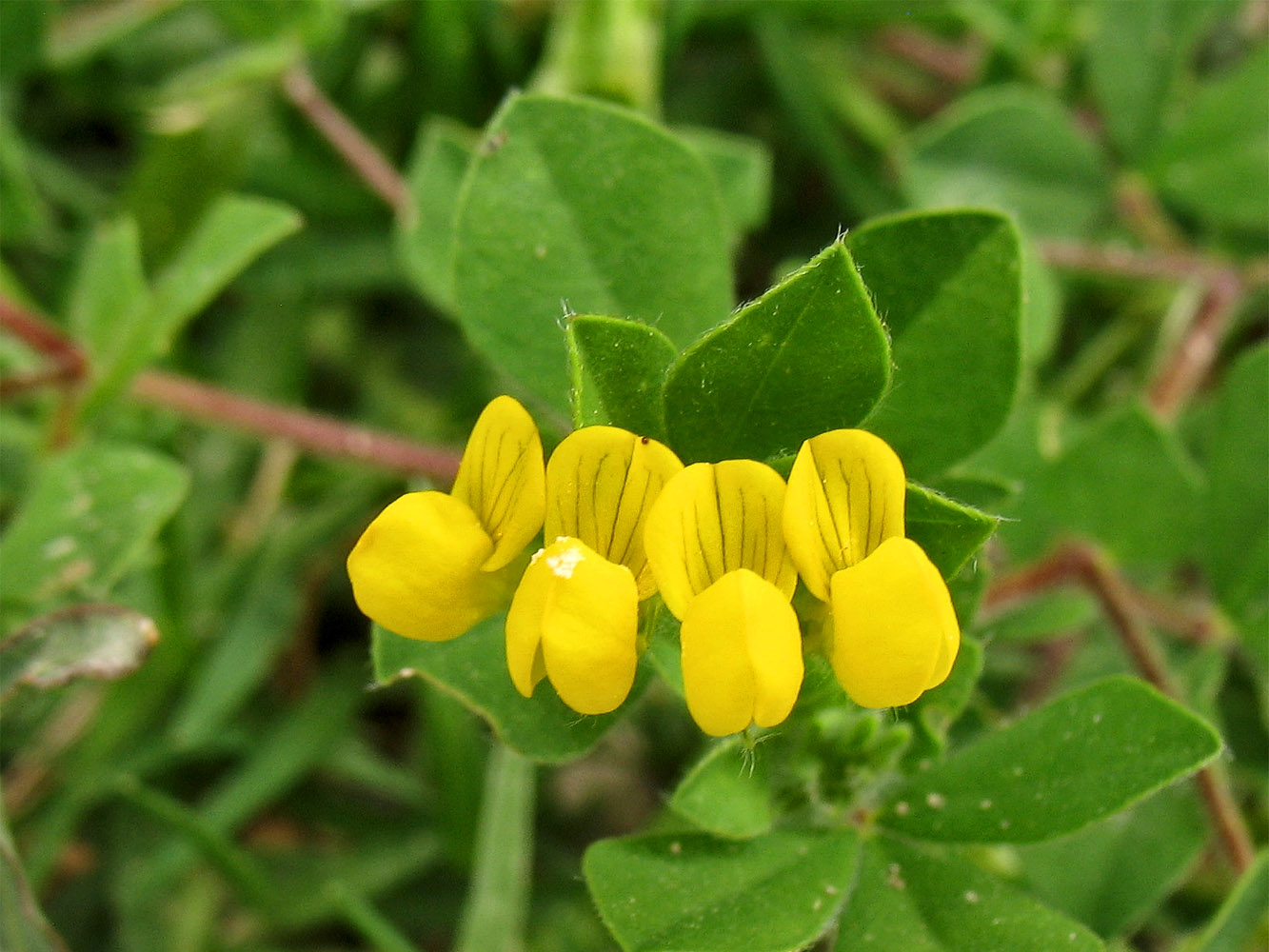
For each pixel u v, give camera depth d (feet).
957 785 0.38
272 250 0.59
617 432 0.34
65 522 0.46
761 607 0.33
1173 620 0.50
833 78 0.61
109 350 0.49
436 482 0.52
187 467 0.56
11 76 0.53
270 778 0.52
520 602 0.33
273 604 0.54
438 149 0.50
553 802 0.54
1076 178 0.57
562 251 0.40
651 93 0.52
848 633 0.33
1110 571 0.49
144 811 0.53
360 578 0.34
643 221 0.40
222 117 0.56
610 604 0.33
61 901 0.53
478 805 0.51
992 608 0.49
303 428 0.52
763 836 0.38
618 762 0.56
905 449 0.39
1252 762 0.53
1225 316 0.56
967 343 0.39
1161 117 0.56
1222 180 0.56
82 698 0.52
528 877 0.53
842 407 0.35
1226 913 0.42
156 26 0.60
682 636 0.33
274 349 0.58
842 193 0.59
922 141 0.55
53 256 0.60
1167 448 0.47
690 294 0.41
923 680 0.33
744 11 0.57
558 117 0.40
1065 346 0.62
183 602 0.51
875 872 0.38
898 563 0.33
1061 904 0.46
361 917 0.47
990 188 0.56
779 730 0.37
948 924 0.38
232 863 0.50
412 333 0.62
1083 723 0.37
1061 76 0.60
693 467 0.34
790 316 0.34
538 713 0.37
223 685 0.52
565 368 0.40
